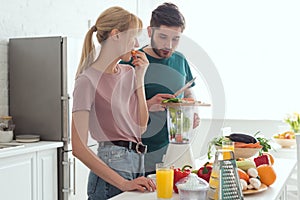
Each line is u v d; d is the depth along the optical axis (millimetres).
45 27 4266
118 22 1639
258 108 5238
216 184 1578
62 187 3621
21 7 3967
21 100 3775
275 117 5152
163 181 1673
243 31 5289
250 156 2291
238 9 5301
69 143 3643
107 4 5289
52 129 3676
